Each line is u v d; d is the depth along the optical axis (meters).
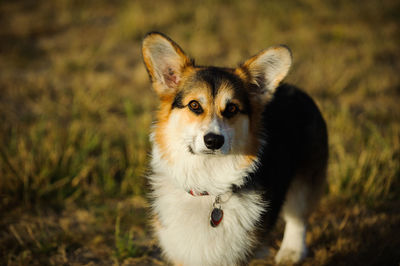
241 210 2.94
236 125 2.97
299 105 3.90
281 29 12.39
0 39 10.56
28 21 12.05
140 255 3.85
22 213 4.42
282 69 3.14
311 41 11.34
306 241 4.06
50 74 8.74
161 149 3.05
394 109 7.41
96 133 5.95
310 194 3.85
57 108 7.00
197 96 2.95
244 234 2.94
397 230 4.13
